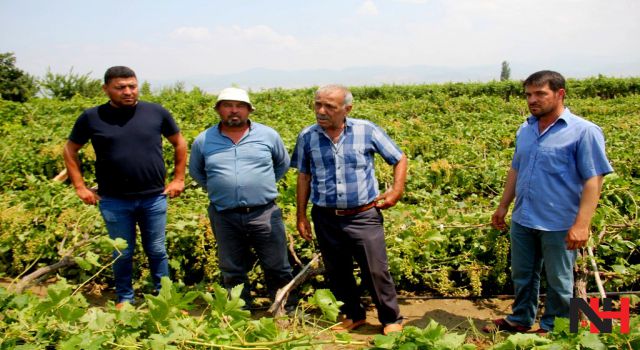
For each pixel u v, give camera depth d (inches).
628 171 288.4
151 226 167.0
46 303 100.0
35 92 1002.7
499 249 185.0
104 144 156.6
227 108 148.3
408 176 270.4
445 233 193.5
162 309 99.9
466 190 293.4
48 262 205.3
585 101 778.8
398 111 686.5
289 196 217.8
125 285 169.6
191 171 161.8
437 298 188.5
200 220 194.1
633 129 429.4
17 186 311.7
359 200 142.8
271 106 664.4
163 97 738.8
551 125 135.3
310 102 796.0
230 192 153.0
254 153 154.1
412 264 182.1
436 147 379.9
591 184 130.0
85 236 189.6
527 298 150.6
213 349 99.6
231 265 160.7
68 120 469.4
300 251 193.2
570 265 139.7
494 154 348.8
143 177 160.1
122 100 153.4
